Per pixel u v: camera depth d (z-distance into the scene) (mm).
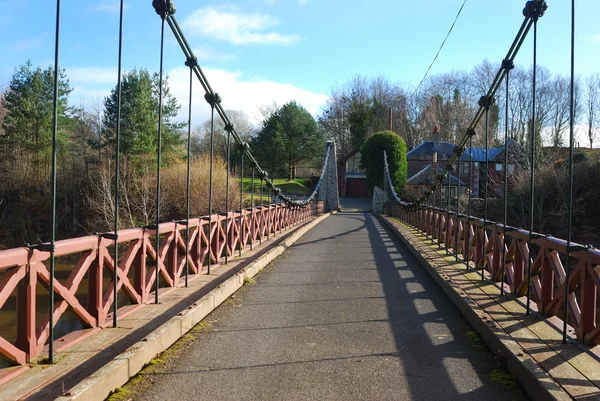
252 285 6699
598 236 21906
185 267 6121
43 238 25703
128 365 3246
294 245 11828
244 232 9383
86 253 3836
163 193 23844
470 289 5684
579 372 3057
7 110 30297
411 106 60438
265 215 12055
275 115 47438
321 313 5215
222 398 3025
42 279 3262
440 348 4062
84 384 2760
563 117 37375
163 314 4504
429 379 3379
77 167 27359
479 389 3213
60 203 26562
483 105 6402
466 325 4766
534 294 4664
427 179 36875
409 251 10648
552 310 4258
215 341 4199
